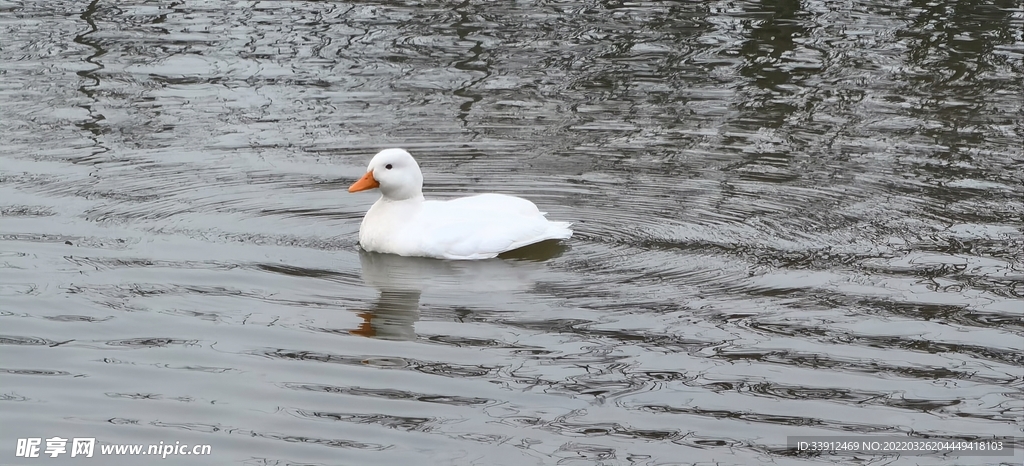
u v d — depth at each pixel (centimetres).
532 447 1004
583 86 2139
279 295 1306
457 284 1352
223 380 1108
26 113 1939
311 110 2003
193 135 1872
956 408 1077
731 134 1912
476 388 1102
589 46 2352
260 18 2500
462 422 1042
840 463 990
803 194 1658
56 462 970
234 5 2584
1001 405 1081
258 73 2175
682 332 1226
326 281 1351
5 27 2394
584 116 1995
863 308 1286
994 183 1692
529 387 1105
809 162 1788
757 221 1558
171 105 2005
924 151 1828
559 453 996
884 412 1070
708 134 1912
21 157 1745
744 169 1761
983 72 2203
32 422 1026
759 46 2356
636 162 1794
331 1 2619
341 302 1293
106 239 1453
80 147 1800
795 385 1116
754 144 1867
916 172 1741
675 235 1512
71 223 1504
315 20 2491
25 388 1082
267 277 1355
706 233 1519
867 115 1995
